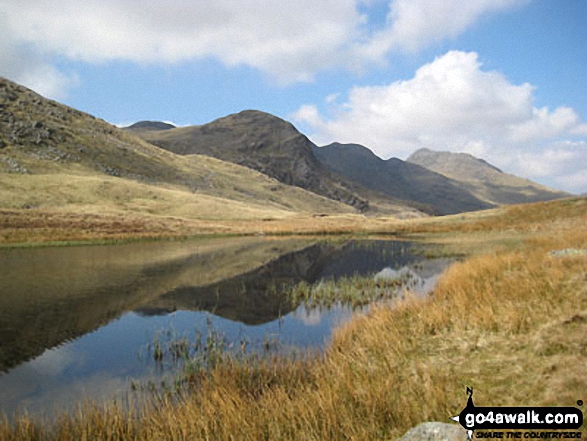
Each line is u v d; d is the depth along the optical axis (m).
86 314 17.44
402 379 8.18
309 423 6.62
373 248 45.00
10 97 169.12
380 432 6.37
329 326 15.45
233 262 34.78
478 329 9.95
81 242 47.75
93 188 103.31
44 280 24.92
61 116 179.38
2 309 18.06
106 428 7.17
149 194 111.06
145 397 9.27
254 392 8.87
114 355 12.39
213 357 11.62
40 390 9.91
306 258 37.56
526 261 17.16
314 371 9.54
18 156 123.50
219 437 6.66
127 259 35.31
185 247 47.31
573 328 8.45
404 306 13.78
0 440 6.95
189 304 19.53
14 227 53.62
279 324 15.92
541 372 7.05
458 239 48.47
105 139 176.88
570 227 38.75
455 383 7.46
